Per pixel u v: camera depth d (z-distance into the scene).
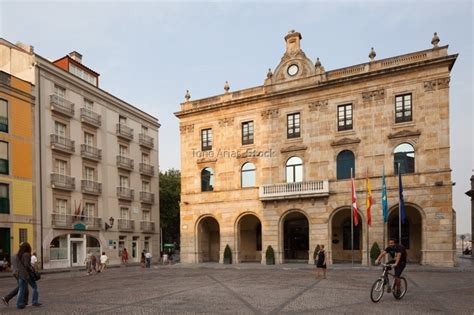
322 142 30.92
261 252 35.41
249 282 18.50
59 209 34.72
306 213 30.72
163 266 33.44
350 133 29.89
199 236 35.84
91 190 37.66
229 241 33.78
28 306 12.37
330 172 30.34
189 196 36.25
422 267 25.00
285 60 33.34
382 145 28.72
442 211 26.39
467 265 28.06
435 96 27.34
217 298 13.50
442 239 26.23
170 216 61.22
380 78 29.16
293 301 12.62
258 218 32.94
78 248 36.53
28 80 33.19
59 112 34.94
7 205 29.77
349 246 32.31
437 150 26.94
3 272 27.61
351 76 29.81
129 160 43.53
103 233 39.00
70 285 19.34
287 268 26.64
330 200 29.94
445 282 17.50
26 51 33.47
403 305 11.62
